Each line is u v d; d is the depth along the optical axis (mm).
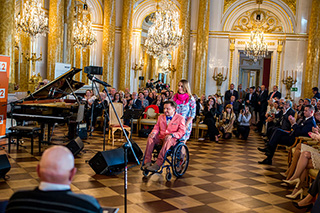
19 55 15367
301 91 17000
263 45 16359
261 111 14961
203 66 17203
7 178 5227
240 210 4465
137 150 6730
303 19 16844
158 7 18609
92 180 5457
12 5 9867
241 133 11836
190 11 17406
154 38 13039
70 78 8266
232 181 5945
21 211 1762
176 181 5730
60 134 10023
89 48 18281
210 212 4309
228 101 15867
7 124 9414
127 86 18312
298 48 16969
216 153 8711
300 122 8156
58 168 1837
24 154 7008
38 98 8359
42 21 11930
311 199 4531
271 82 17469
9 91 9711
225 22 17703
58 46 14648
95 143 8984
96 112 11219
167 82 31797
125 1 17906
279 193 5367
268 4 17312
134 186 5270
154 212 4168
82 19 18797
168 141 5676
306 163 5156
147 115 11250
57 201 1768
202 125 11195
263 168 7188
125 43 18062
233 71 17688
